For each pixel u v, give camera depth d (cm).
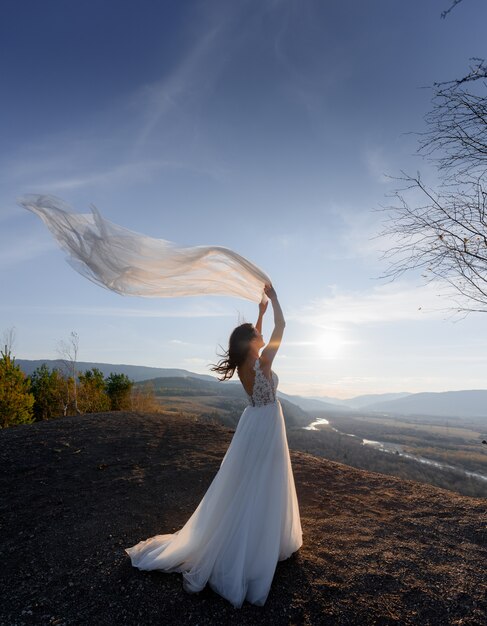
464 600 282
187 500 491
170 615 266
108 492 514
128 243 339
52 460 662
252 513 298
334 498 504
